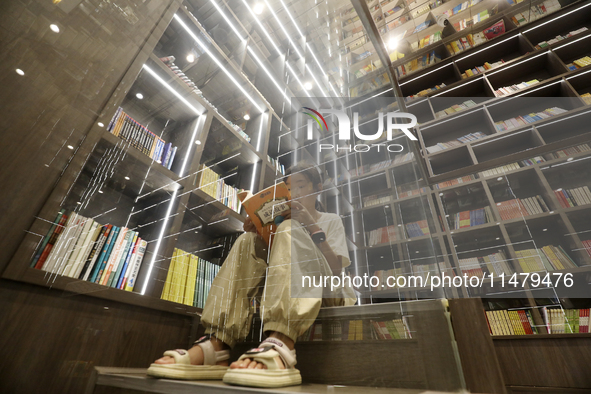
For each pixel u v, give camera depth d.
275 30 2.02
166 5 1.28
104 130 0.91
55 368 0.60
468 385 0.95
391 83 1.30
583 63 2.33
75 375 0.62
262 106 1.90
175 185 1.12
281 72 1.96
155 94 1.26
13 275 0.62
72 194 0.79
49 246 0.70
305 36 2.06
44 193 0.72
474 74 2.92
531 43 2.84
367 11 1.30
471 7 3.23
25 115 0.72
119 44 1.01
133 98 1.21
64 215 0.76
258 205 0.80
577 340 1.11
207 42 1.57
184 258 1.02
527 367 1.13
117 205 0.92
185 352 0.60
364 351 0.58
